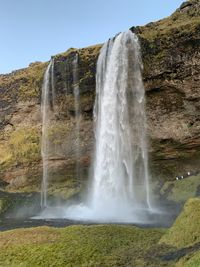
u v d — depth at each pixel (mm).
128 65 47469
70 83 52625
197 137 45344
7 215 48281
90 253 22156
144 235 24922
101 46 51656
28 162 59875
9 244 24859
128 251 22391
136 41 46469
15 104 61562
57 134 56094
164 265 20000
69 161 55781
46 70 56344
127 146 49781
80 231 25828
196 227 22406
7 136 63375
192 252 20312
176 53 43750
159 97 46250
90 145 53625
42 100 57406
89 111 52188
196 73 43031
